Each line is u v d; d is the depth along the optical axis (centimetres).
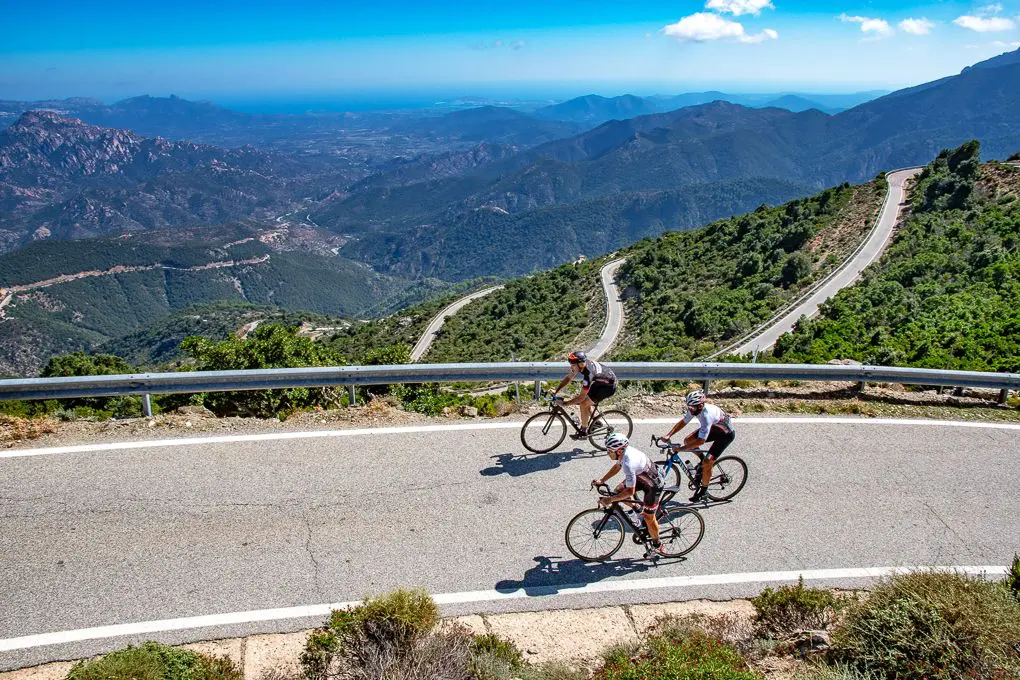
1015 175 7062
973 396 1327
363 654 570
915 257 5438
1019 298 3128
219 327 19862
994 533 839
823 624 655
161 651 530
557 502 850
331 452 949
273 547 729
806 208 8856
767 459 999
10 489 815
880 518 861
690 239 10094
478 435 1030
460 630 608
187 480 854
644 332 6262
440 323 10569
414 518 797
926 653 566
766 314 5469
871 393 1298
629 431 1040
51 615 614
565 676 568
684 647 573
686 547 784
